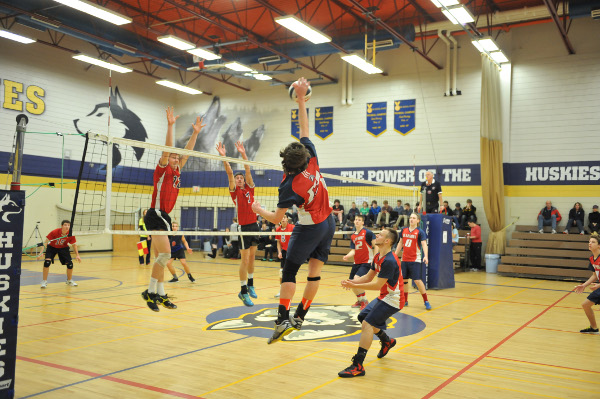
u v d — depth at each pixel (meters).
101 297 10.08
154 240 5.85
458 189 19.02
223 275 14.53
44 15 16.53
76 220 20.78
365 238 8.57
